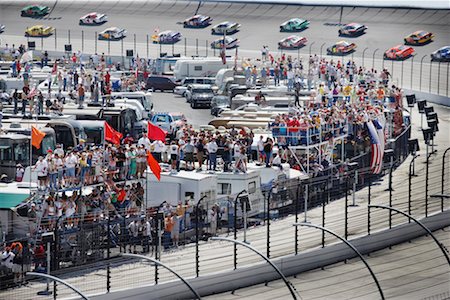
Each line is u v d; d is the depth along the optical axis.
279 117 116.81
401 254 99.38
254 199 104.75
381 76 179.75
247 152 116.44
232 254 90.94
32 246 82.62
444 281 91.62
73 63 192.50
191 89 180.50
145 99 156.88
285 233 97.19
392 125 140.38
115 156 97.44
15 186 93.06
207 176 101.88
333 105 131.50
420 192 114.56
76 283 81.62
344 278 91.81
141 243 89.25
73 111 134.25
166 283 83.19
